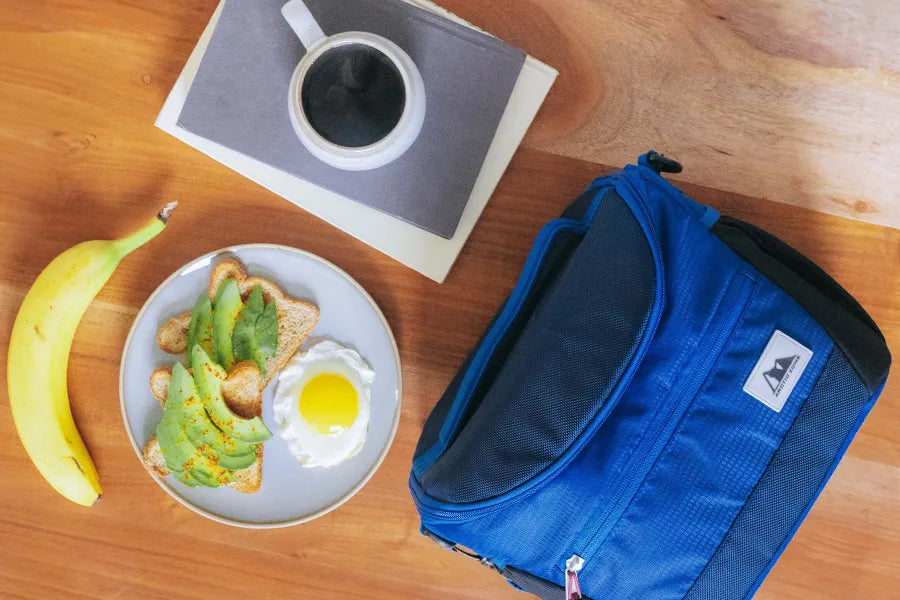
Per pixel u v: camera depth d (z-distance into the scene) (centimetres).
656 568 58
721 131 73
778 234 74
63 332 69
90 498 73
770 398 57
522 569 61
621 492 56
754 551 58
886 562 75
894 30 72
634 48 73
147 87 73
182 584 77
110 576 77
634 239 57
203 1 73
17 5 73
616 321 56
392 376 72
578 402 56
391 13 69
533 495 57
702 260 58
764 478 58
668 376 56
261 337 70
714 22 73
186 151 74
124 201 74
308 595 77
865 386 59
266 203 74
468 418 65
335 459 72
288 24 70
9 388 70
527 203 74
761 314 58
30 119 74
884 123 73
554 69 72
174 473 70
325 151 64
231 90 70
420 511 60
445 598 77
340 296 72
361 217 73
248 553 77
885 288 74
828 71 73
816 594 76
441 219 71
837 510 76
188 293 72
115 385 75
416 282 74
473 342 75
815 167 73
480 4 73
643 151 74
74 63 74
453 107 70
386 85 64
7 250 75
